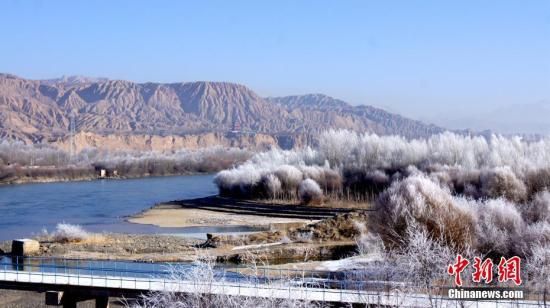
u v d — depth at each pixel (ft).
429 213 162.81
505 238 163.43
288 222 330.13
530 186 300.81
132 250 232.94
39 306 160.56
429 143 509.35
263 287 105.09
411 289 98.32
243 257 203.51
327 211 362.53
